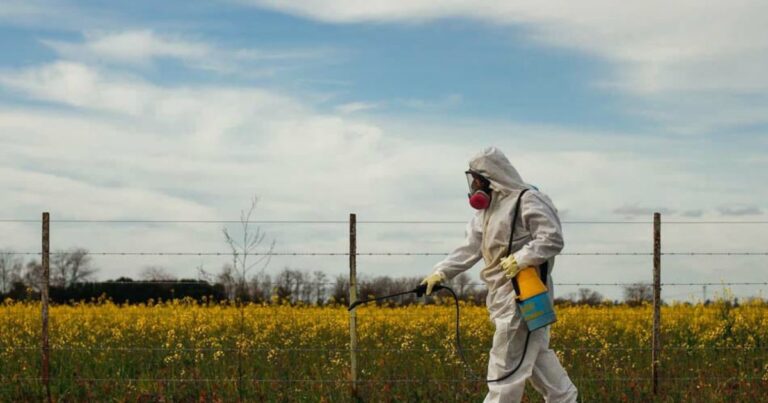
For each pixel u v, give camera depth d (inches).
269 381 447.2
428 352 527.8
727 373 491.5
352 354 435.8
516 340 320.5
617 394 429.7
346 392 432.5
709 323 663.8
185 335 617.0
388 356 522.0
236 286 470.3
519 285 315.0
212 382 450.9
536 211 315.9
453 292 345.1
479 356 527.5
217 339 567.2
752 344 581.3
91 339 595.8
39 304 768.3
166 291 860.6
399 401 419.2
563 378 325.1
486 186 324.8
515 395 320.5
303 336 592.1
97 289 898.7
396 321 668.1
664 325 679.7
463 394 426.0
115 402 425.4
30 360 508.1
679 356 541.6
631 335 648.4
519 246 320.8
